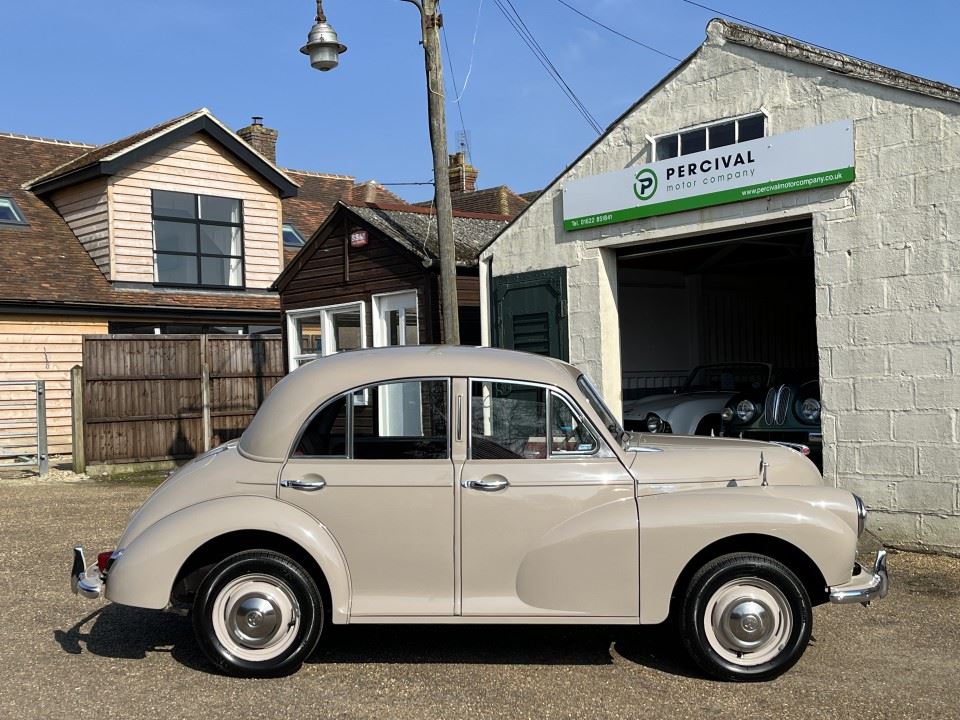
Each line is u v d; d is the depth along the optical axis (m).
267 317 19.25
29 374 16.23
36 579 7.48
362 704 4.85
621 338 13.27
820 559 5.09
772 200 8.75
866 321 8.16
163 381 15.41
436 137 10.04
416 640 6.00
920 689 5.00
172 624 6.32
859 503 5.26
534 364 5.50
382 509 5.23
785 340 15.98
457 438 5.34
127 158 17.59
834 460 8.36
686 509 5.15
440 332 11.94
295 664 5.21
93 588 5.24
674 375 13.96
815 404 9.76
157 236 18.41
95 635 6.06
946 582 7.04
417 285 12.20
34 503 11.52
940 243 7.73
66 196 18.56
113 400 14.91
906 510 7.95
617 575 5.16
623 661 5.55
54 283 16.70
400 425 5.44
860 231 8.19
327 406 5.39
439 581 5.24
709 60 9.15
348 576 5.24
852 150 8.18
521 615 5.18
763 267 14.45
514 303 10.86
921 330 7.84
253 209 19.69
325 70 10.27
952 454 7.69
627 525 5.15
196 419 15.76
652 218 9.60
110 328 17.58
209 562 5.42
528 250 10.72
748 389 11.05
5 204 18.28
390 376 5.43
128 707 4.80
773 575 5.09
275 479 5.29
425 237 12.62
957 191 7.62
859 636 5.90
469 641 5.98
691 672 5.34
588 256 10.18
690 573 5.27
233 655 5.20
